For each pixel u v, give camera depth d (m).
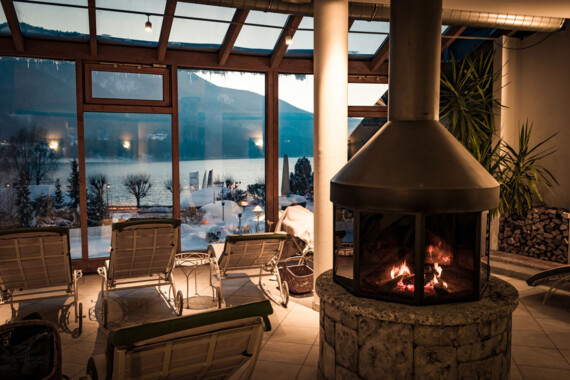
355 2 5.50
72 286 4.89
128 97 6.78
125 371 2.32
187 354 2.45
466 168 3.26
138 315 5.04
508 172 7.05
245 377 2.71
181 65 6.91
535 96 7.24
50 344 2.76
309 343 4.32
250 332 2.56
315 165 4.99
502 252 7.27
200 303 5.45
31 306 5.30
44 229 4.25
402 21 3.44
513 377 3.63
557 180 7.00
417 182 3.11
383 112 7.86
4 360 2.56
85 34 6.39
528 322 4.79
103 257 6.87
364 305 3.17
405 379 3.08
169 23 6.02
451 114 7.32
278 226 6.43
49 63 6.44
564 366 3.81
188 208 7.32
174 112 6.95
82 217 6.68
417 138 3.38
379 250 3.31
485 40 7.45
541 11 5.43
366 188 3.22
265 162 7.57
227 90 7.31
